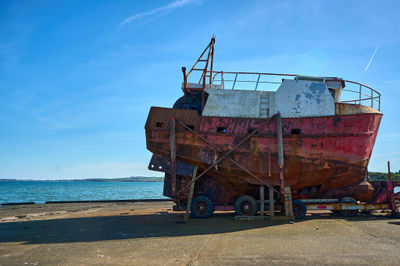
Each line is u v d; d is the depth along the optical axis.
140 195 62.00
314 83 13.16
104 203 27.86
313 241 7.74
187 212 12.52
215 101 13.20
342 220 11.98
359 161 12.65
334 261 5.82
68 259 6.26
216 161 12.63
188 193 13.15
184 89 13.85
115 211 18.33
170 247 7.22
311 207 12.77
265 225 10.73
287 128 12.69
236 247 7.10
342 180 13.11
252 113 12.93
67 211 19.22
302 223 11.16
